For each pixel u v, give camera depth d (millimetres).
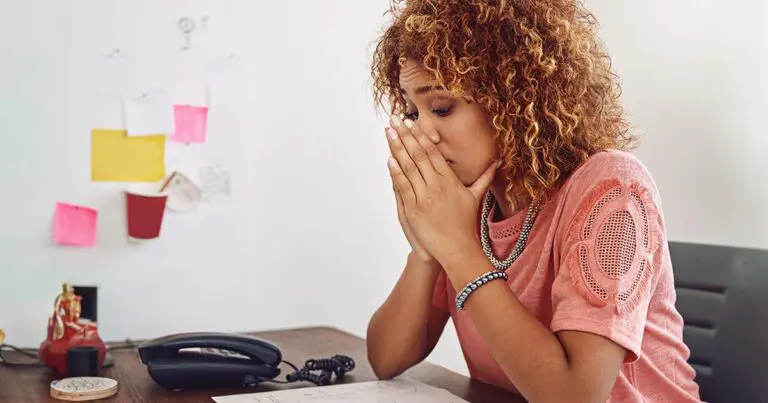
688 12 2162
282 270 2102
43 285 1818
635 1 2283
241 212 2031
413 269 1296
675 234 2182
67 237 1826
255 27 2020
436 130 1113
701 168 2127
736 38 2061
